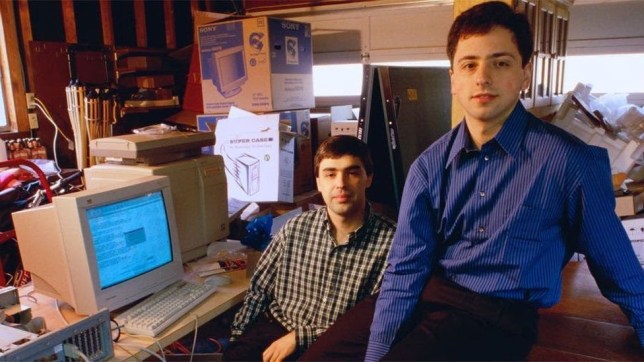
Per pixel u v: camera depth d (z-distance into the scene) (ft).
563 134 3.84
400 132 8.02
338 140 5.77
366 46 13.78
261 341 6.07
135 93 12.84
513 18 3.77
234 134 9.07
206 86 11.04
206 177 6.88
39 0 12.16
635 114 7.67
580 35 11.21
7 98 11.71
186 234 6.68
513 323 3.89
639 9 10.56
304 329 5.76
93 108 10.91
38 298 5.75
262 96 10.37
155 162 6.49
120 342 4.86
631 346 4.57
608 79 11.15
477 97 3.80
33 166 7.71
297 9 14.49
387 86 7.65
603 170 3.71
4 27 11.44
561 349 4.56
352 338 5.07
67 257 5.20
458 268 4.20
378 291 5.64
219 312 5.66
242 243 7.34
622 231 3.85
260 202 8.96
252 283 6.15
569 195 3.74
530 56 3.92
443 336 3.89
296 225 6.16
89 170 6.66
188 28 16.30
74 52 12.52
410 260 4.38
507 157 3.89
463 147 4.05
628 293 3.98
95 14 13.61
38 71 11.89
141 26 14.79
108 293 5.28
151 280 5.75
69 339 4.23
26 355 3.87
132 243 5.57
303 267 6.07
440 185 4.22
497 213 3.92
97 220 5.23
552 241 3.89
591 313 5.23
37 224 5.42
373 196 8.00
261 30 10.07
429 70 9.45
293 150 9.53
